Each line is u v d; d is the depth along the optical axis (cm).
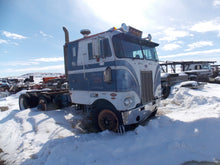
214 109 516
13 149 337
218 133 304
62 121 499
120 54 368
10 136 407
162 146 281
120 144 300
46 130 416
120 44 379
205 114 453
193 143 284
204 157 247
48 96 646
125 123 364
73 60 480
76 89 475
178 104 720
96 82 409
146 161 245
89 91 430
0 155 318
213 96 673
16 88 1559
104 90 388
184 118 425
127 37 394
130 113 372
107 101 392
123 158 255
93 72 415
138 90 397
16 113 603
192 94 789
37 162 268
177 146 273
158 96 505
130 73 373
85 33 462
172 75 1109
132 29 411
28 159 283
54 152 283
